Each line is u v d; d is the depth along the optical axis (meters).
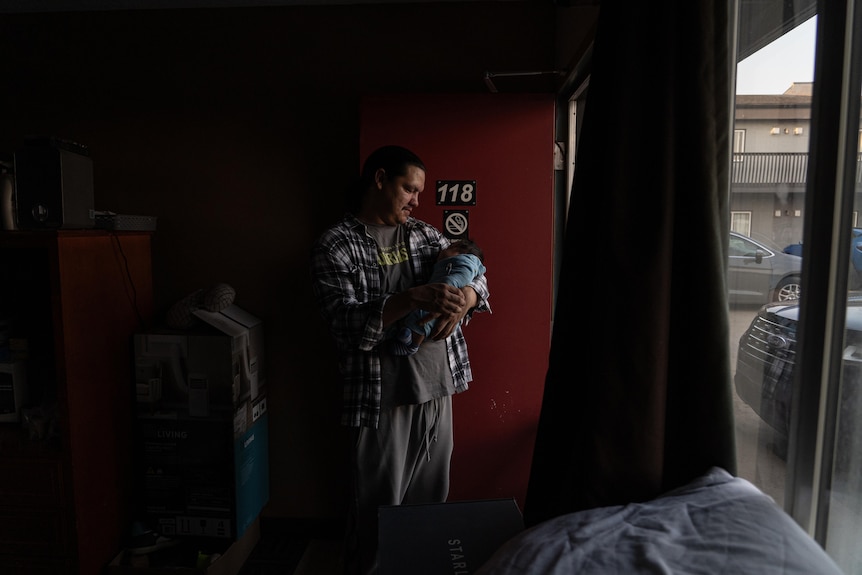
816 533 0.98
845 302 0.93
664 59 0.95
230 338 2.07
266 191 2.39
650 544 0.79
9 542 1.89
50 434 1.92
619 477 0.98
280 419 2.46
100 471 2.00
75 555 1.87
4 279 2.24
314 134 2.36
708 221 0.94
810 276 0.97
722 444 0.97
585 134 1.11
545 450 1.19
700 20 0.93
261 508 2.40
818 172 0.94
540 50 2.29
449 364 1.82
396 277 1.80
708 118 0.94
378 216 1.79
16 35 2.38
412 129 2.15
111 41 2.37
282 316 2.43
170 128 2.38
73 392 1.84
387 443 1.73
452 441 2.09
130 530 2.15
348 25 2.32
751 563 0.72
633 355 0.97
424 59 2.32
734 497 0.88
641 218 0.98
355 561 1.85
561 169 2.32
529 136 2.13
